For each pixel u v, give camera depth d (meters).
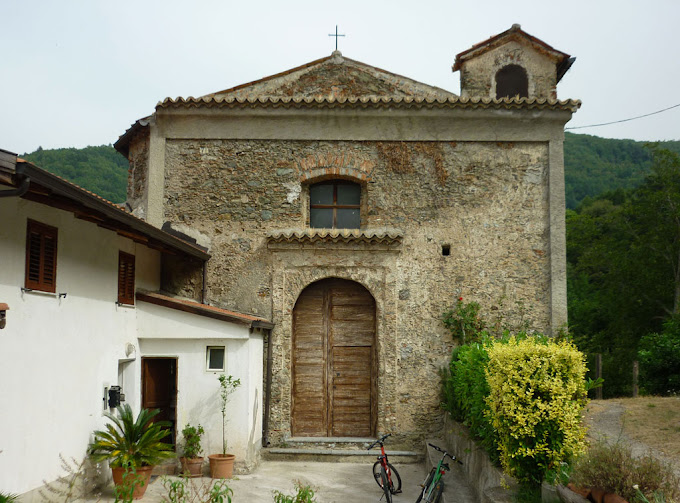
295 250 11.67
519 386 6.36
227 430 9.88
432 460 9.88
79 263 7.88
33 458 6.70
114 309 8.98
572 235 35.72
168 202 11.88
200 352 10.02
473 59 12.83
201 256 11.24
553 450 6.19
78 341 7.82
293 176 11.91
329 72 12.40
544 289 11.62
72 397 7.64
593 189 52.44
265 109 11.82
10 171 5.26
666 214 30.94
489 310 11.54
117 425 8.36
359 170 11.90
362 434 11.68
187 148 12.00
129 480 7.11
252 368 10.22
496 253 11.70
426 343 11.49
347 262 11.63
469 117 11.82
